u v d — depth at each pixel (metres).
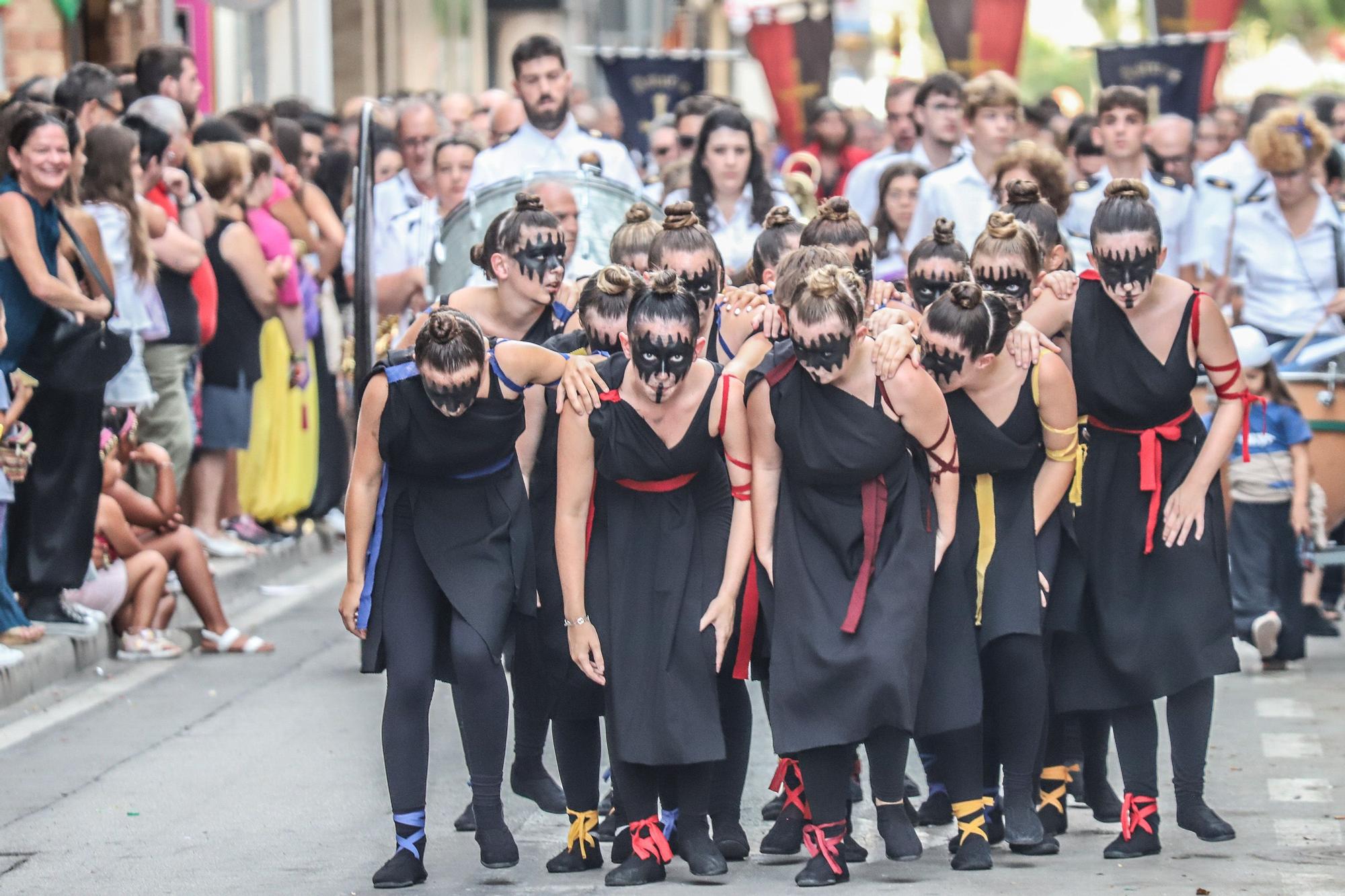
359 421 15.49
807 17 46.56
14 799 18.55
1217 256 29.94
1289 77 131.62
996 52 40.31
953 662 15.55
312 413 33.31
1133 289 15.89
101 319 22.75
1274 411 24.80
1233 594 24.81
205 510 30.73
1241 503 24.75
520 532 15.76
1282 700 22.84
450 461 15.37
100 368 22.73
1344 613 28.69
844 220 16.75
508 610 15.64
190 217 28.42
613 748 15.32
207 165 29.16
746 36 51.16
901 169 27.31
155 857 16.53
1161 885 15.02
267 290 29.67
